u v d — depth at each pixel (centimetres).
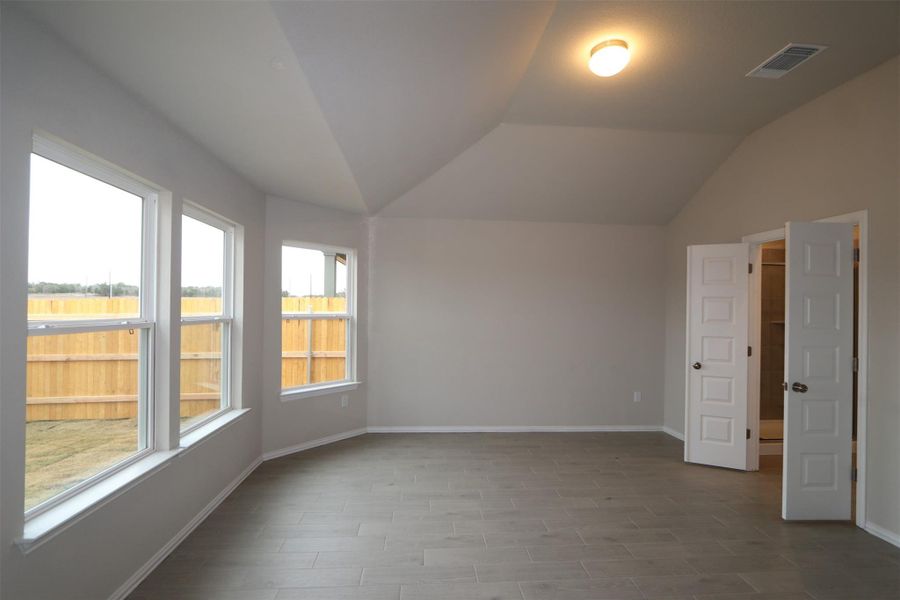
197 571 251
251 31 187
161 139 260
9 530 163
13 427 165
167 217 270
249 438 402
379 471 409
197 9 171
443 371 543
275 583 241
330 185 402
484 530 302
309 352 486
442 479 392
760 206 416
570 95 365
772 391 562
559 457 455
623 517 324
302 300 481
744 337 420
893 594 239
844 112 333
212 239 357
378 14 201
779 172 395
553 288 555
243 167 355
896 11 253
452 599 230
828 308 323
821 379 322
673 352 547
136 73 212
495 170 479
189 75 217
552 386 553
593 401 557
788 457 321
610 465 433
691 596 235
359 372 527
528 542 287
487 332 548
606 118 408
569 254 557
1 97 158
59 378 198
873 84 312
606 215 545
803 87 340
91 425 218
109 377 231
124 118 226
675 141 442
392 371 538
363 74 243
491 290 548
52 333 192
